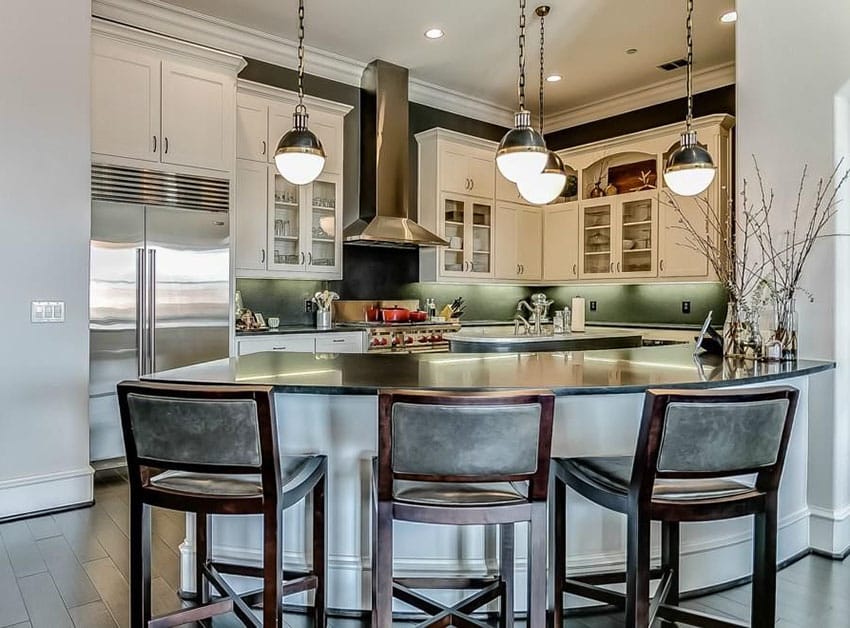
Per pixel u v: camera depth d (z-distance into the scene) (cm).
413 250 611
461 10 434
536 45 493
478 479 159
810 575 252
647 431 161
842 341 274
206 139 412
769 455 169
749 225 301
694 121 527
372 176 548
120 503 327
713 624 184
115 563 253
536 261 675
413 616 218
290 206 499
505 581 196
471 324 641
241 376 217
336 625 214
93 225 362
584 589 195
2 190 303
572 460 198
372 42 493
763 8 295
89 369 347
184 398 161
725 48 497
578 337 486
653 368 246
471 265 614
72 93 322
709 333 306
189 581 231
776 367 250
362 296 576
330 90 540
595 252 625
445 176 590
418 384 199
